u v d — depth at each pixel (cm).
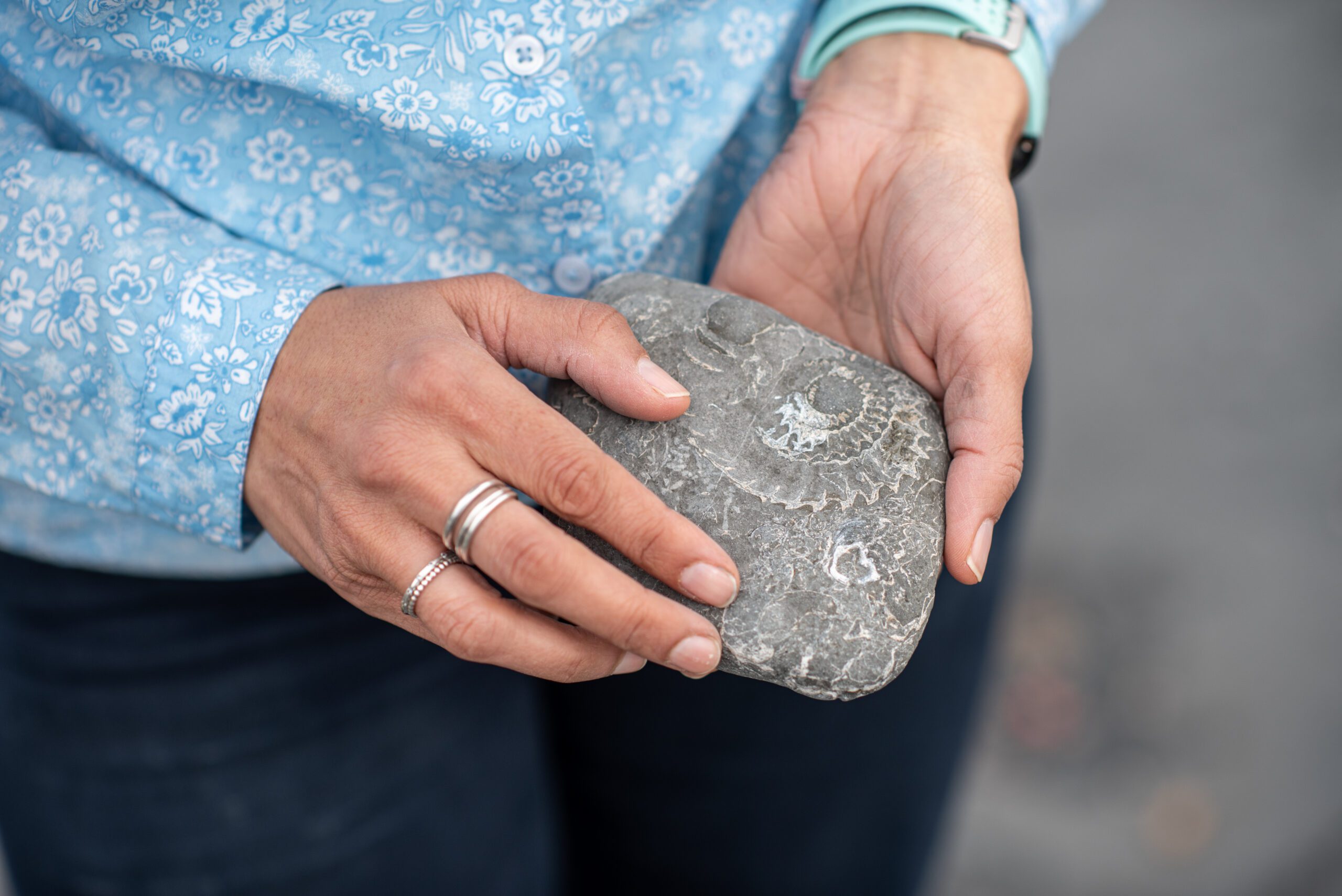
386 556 55
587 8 57
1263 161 182
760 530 57
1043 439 144
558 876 80
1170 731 114
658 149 62
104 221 57
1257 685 117
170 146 59
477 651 55
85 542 63
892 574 57
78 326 57
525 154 58
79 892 69
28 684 66
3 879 76
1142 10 216
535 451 54
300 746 67
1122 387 151
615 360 57
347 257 61
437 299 57
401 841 70
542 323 57
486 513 54
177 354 57
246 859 68
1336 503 134
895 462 58
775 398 59
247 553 63
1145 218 175
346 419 55
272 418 57
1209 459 141
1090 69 205
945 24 63
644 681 72
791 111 67
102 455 59
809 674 57
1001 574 74
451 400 54
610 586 54
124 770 66
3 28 58
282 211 60
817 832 77
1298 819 107
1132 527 133
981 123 62
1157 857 106
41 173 58
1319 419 144
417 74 57
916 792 78
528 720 74
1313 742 112
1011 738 115
